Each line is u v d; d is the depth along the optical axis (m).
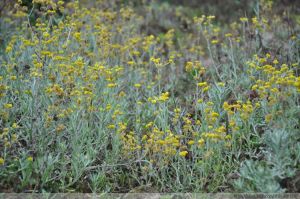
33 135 3.38
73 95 3.44
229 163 3.38
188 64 4.11
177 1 8.73
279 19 5.73
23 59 4.22
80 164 3.30
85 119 3.38
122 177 3.44
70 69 3.51
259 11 5.75
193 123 3.88
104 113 3.69
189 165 3.40
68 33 4.38
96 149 3.47
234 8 7.86
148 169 3.33
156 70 5.16
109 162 3.44
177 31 6.96
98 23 5.21
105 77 3.99
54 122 3.50
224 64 4.84
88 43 4.71
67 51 4.40
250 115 3.50
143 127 3.90
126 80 4.74
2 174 3.10
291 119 3.38
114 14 5.54
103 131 3.55
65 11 5.60
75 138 3.31
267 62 4.61
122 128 3.35
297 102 3.48
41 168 3.16
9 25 5.39
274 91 3.37
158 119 3.93
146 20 7.08
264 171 3.03
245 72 4.61
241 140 3.46
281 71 3.58
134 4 7.63
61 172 3.20
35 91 3.52
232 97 4.17
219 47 5.88
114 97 3.85
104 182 3.35
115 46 4.69
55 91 3.35
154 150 3.28
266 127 3.54
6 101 3.66
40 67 3.60
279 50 5.07
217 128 3.34
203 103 3.74
